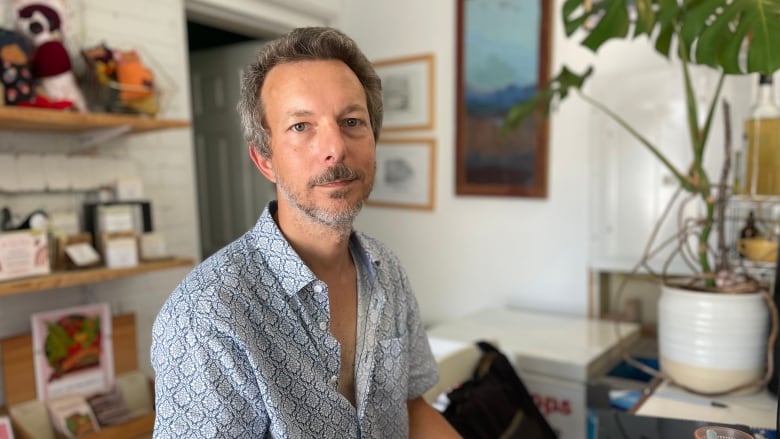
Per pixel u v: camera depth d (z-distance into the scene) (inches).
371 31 103.6
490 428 53.1
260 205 108.0
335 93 31.9
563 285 87.0
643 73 75.5
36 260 54.9
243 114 35.2
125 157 73.0
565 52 83.6
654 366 72.1
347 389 36.3
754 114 51.1
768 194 50.4
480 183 92.7
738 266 54.1
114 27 70.8
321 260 35.3
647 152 76.1
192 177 82.0
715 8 42.1
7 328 63.5
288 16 96.8
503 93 89.0
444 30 95.0
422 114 98.5
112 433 61.1
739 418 42.7
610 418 38.6
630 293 82.0
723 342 46.2
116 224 63.2
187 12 85.4
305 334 32.5
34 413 61.4
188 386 28.5
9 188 61.7
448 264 98.5
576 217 84.7
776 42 38.2
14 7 58.1
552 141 85.9
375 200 106.2
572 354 65.8
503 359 60.9
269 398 29.9
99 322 68.3
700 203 71.6
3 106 52.4
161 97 71.7
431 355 45.4
